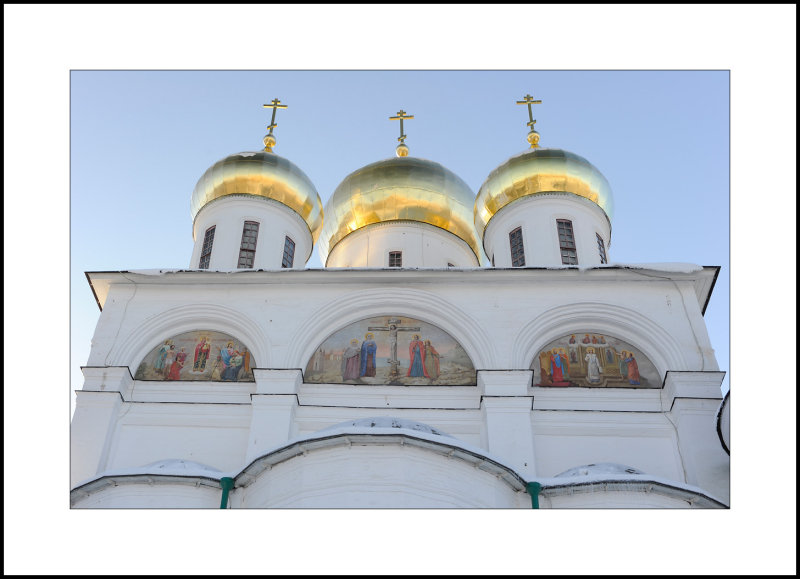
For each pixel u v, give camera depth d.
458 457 17.06
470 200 31.14
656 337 22.25
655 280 23.31
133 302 23.33
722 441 19.44
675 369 21.67
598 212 28.58
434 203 30.16
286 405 20.89
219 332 22.97
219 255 27.55
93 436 20.66
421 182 30.27
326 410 21.14
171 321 22.92
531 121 32.06
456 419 20.97
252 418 20.73
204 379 22.05
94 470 20.12
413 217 29.98
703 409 20.69
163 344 22.80
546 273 23.17
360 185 30.45
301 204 29.38
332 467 16.67
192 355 22.53
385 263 28.94
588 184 28.44
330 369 22.05
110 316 22.97
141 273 23.41
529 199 28.38
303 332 22.45
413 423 17.86
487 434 20.39
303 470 16.83
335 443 16.84
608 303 22.81
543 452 20.62
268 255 27.83
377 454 16.70
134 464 20.59
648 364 22.16
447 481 16.77
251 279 23.47
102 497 18.16
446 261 29.50
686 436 20.34
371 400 21.41
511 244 28.05
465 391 21.48
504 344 22.05
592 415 21.06
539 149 29.25
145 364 22.44
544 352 22.33
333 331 22.80
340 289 23.33
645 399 21.52
